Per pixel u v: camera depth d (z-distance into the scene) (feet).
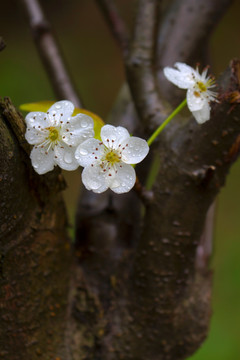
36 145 1.77
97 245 2.12
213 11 2.33
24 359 1.95
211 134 1.90
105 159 1.76
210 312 2.08
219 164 1.92
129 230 2.15
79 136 1.76
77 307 2.02
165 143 1.99
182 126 1.96
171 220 1.95
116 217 2.15
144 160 2.17
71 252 2.03
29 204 1.89
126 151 1.77
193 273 2.03
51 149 1.76
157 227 1.96
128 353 2.02
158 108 2.05
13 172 1.82
